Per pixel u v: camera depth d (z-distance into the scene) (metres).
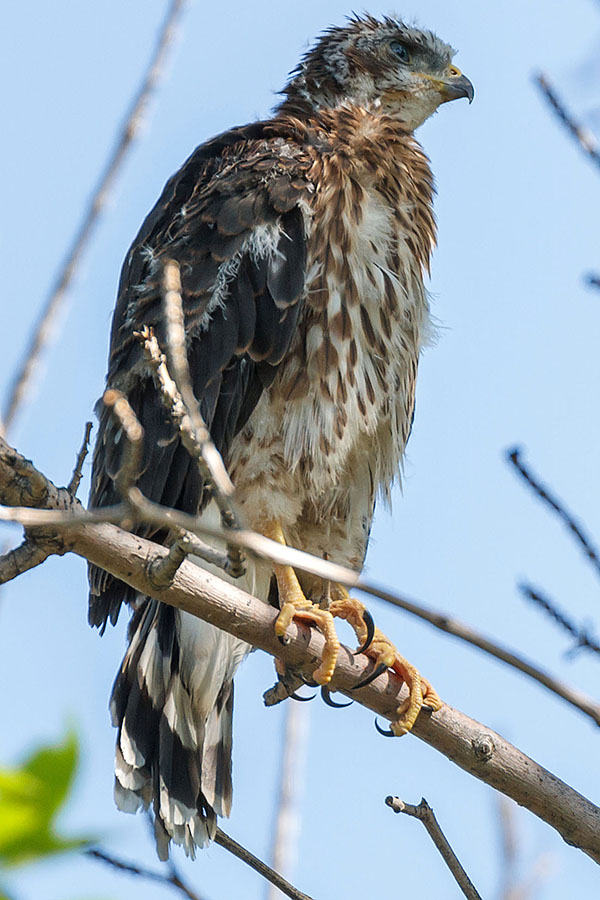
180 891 7.28
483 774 8.16
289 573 9.80
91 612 10.21
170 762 9.68
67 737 4.43
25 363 7.20
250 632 8.28
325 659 8.61
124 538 7.28
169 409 6.33
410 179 11.41
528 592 7.57
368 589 5.30
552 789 8.04
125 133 8.11
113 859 7.28
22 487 6.73
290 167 10.70
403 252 10.99
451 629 5.24
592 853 8.02
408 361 11.10
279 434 10.35
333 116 11.47
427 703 8.50
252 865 7.84
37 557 6.89
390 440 11.23
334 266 10.44
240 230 10.41
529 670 5.23
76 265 7.58
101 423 10.58
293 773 9.90
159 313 10.26
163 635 9.90
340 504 11.15
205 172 11.19
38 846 4.23
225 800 9.94
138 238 11.62
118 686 9.83
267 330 10.20
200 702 9.89
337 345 10.41
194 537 6.90
